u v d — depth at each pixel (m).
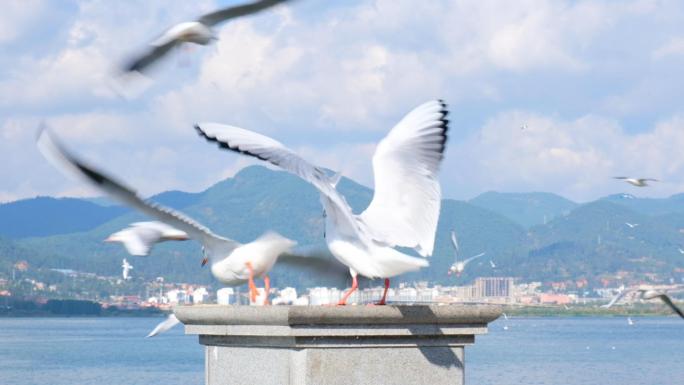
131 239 11.30
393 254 10.62
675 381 74.31
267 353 11.46
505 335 171.25
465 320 11.45
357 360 11.17
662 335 171.50
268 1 8.51
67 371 84.56
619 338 156.75
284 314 10.83
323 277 12.45
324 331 11.00
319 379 11.01
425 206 11.32
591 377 77.50
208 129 10.59
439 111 11.70
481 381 73.25
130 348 125.31
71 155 9.43
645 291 17.19
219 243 11.63
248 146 10.43
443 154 11.50
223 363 12.05
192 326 12.23
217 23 8.41
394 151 11.55
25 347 125.62
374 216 11.16
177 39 8.15
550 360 97.25
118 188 10.00
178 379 76.19
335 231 11.02
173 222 11.07
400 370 11.32
